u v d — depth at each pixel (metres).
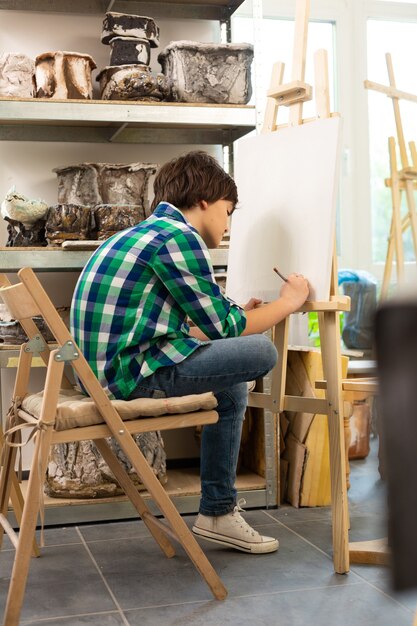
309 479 2.75
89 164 2.81
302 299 2.12
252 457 2.95
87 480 2.59
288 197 2.24
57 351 1.75
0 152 2.95
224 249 2.72
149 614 1.82
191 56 2.79
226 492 2.27
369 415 3.49
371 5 4.21
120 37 2.79
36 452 1.76
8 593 1.86
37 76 2.70
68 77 2.68
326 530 2.47
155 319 1.97
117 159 3.07
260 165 2.37
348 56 4.19
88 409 1.81
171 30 3.12
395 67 4.34
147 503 2.62
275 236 2.27
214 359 1.98
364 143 4.23
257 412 2.87
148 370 1.95
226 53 2.82
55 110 2.55
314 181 2.15
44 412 1.75
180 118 2.65
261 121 2.71
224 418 2.22
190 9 3.09
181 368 1.97
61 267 2.55
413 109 4.34
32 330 2.10
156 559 2.22
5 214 2.67
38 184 2.99
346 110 4.20
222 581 2.03
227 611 1.83
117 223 2.67
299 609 1.84
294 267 2.19
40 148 2.99
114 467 2.17
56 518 2.55
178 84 2.79
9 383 2.95
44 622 1.78
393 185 4.02
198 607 1.86
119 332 1.96
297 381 2.80
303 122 2.26
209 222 2.16
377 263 4.30
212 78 2.81
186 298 1.95
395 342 0.43
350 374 3.13
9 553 2.29
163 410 1.86
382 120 4.30
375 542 2.24
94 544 2.37
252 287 2.35
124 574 2.10
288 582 2.02
